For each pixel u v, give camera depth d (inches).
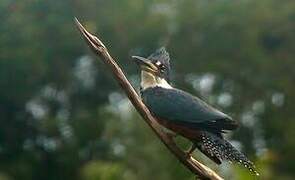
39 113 1528.1
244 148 1496.1
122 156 1069.1
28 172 1421.0
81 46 1497.3
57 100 1534.2
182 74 1558.8
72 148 1416.1
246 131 1515.7
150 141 979.9
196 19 1540.4
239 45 1549.0
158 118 368.5
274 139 1505.9
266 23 1583.4
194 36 1549.0
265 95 1536.7
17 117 1499.8
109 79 1544.0
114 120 1165.1
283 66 1566.2
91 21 1501.0
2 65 1437.0
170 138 366.9
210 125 361.7
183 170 937.5
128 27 1505.9
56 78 1508.4
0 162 1467.8
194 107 365.4
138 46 1515.7
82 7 1507.1
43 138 1480.1
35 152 1446.9
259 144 1505.9
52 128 1437.0
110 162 1128.8
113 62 365.1
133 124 1011.9
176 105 366.6
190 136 363.9
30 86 1480.1
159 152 960.9
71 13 1504.7
